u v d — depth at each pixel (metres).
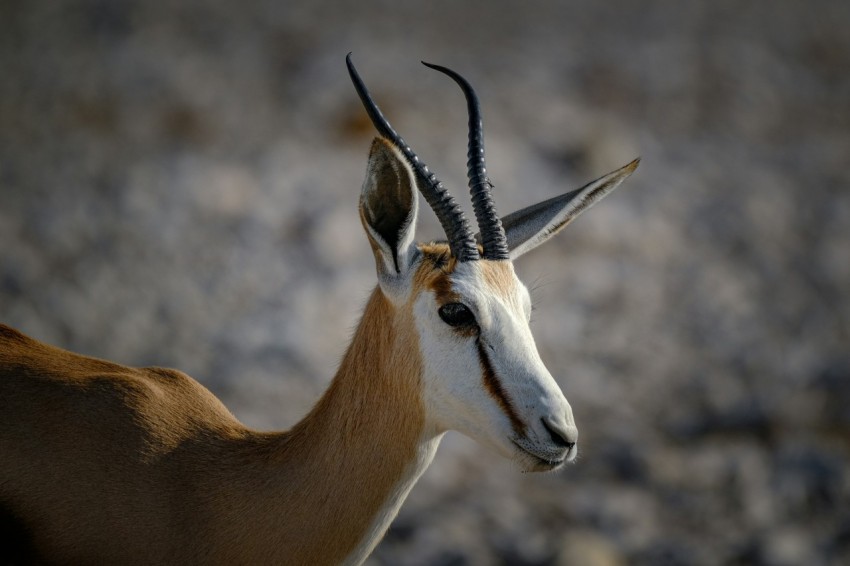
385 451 14.24
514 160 53.91
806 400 35.00
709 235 50.69
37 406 14.30
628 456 31.41
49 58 62.03
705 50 78.94
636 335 40.12
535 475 30.66
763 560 26.56
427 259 14.25
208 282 40.84
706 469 30.98
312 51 67.00
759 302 44.47
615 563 25.86
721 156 61.50
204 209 46.53
